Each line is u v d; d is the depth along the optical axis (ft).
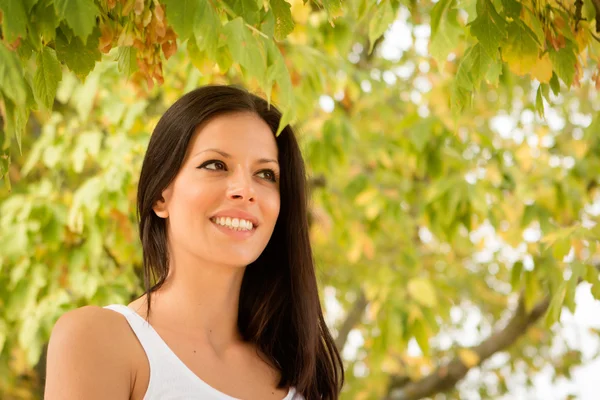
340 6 8.13
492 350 24.54
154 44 8.12
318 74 16.89
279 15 7.90
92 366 7.66
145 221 8.73
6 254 16.39
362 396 26.21
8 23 6.44
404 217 21.12
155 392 7.90
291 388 9.01
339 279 27.86
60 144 17.20
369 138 21.90
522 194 18.95
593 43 9.46
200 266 8.45
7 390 20.13
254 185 8.56
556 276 17.87
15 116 6.84
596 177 20.20
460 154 19.66
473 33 7.91
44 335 16.19
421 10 20.97
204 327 8.54
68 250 17.21
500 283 31.22
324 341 10.12
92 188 16.26
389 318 18.92
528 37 8.18
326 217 20.17
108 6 7.55
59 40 7.59
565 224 20.67
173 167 8.45
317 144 18.70
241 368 8.70
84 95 16.62
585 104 22.81
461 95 8.53
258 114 8.82
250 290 9.31
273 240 9.42
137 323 8.14
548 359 31.35
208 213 8.32
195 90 8.69
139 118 17.30
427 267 24.40
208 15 6.89
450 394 31.81
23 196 17.74
